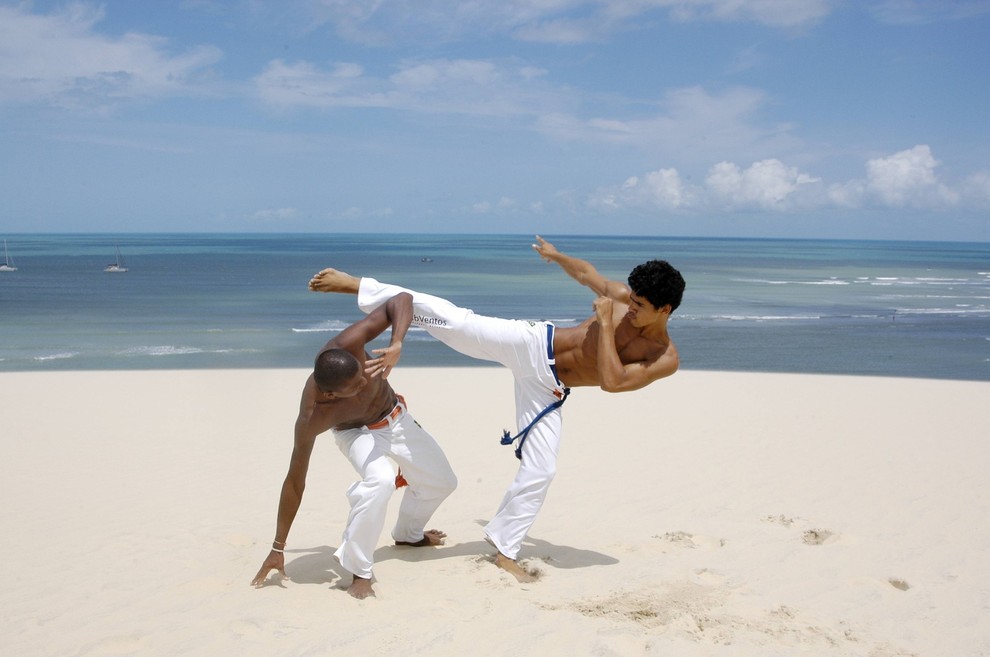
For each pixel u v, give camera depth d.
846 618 4.06
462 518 5.96
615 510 6.16
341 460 7.83
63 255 89.19
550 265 68.31
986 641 3.82
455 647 3.56
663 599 4.18
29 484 6.77
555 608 4.05
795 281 47.94
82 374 13.45
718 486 6.88
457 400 11.31
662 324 4.46
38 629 3.78
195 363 16.28
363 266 64.38
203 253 98.56
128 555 4.95
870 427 9.47
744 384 12.87
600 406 10.80
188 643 3.59
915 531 5.61
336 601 4.11
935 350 19.39
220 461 7.69
